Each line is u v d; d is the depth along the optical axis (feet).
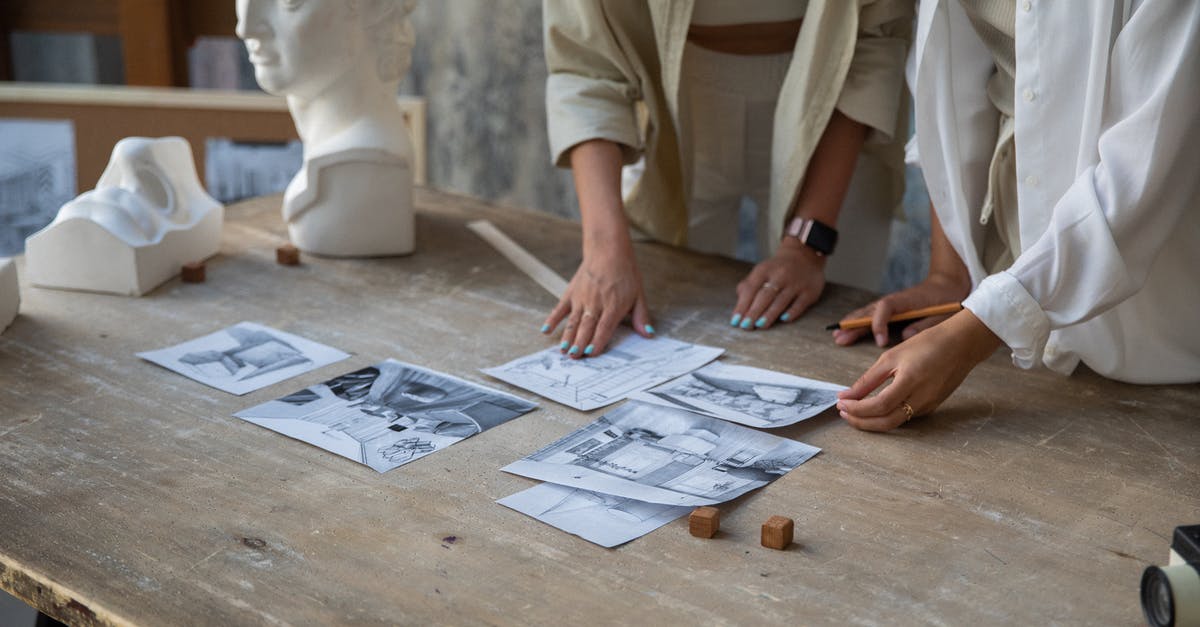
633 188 6.63
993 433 4.42
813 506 3.86
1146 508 3.88
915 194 9.33
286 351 5.17
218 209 6.44
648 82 6.17
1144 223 4.28
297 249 6.40
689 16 5.76
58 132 9.25
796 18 6.13
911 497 3.93
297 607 3.28
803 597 3.34
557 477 4.03
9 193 9.31
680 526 3.72
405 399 4.69
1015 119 4.63
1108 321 4.68
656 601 3.32
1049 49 4.43
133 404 4.61
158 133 9.24
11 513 3.76
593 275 5.54
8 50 10.09
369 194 6.27
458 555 3.54
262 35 5.92
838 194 5.96
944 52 4.93
